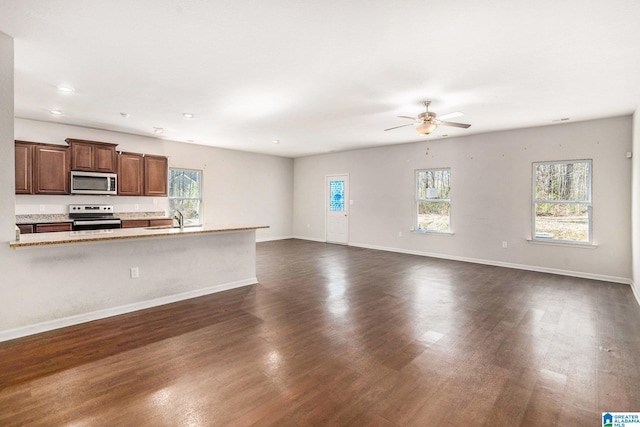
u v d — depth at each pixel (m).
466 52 2.80
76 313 3.12
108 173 5.82
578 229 5.21
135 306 3.51
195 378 2.19
